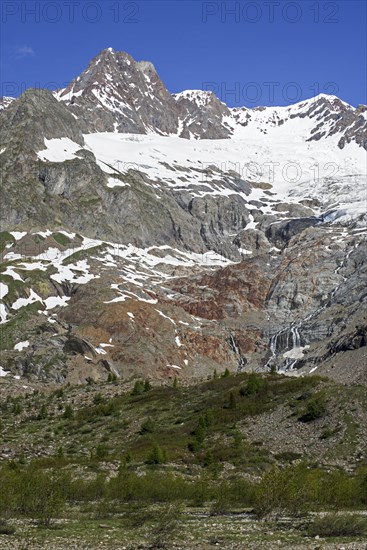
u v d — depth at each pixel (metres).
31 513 48.66
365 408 93.88
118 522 48.09
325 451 86.69
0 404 130.12
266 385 112.50
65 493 57.78
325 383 108.19
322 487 56.88
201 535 42.78
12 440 102.81
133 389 126.19
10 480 50.78
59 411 120.62
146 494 59.81
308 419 95.00
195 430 97.50
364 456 84.44
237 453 86.31
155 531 43.03
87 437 103.12
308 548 38.84
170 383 133.75
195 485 62.09
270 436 93.31
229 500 58.28
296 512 51.53
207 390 118.25
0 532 43.00
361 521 45.31
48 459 84.25
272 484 51.56
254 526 46.38
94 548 38.56
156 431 101.25
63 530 44.19
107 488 59.31
